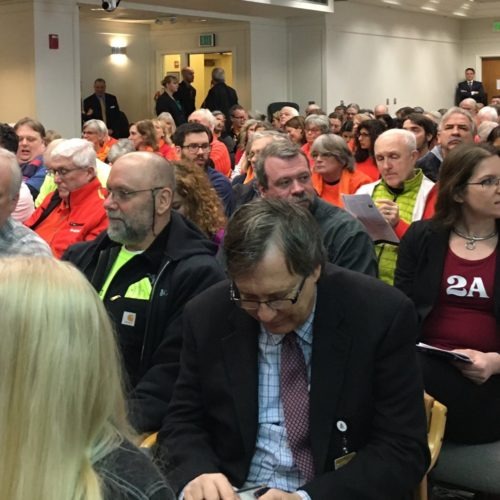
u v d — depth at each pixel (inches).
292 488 72.1
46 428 40.7
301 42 575.5
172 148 286.8
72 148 154.9
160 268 99.9
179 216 104.8
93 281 104.0
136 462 44.5
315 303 72.6
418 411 72.2
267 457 73.0
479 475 93.7
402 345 72.2
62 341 41.8
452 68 738.8
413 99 681.6
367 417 71.8
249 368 73.4
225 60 591.8
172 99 482.0
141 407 92.0
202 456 74.1
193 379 76.6
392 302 72.7
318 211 116.6
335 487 68.2
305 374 72.9
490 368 95.0
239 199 177.3
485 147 101.1
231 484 73.4
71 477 40.7
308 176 114.1
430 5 665.0
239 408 72.9
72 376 41.6
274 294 66.5
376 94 630.5
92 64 551.8
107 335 43.7
